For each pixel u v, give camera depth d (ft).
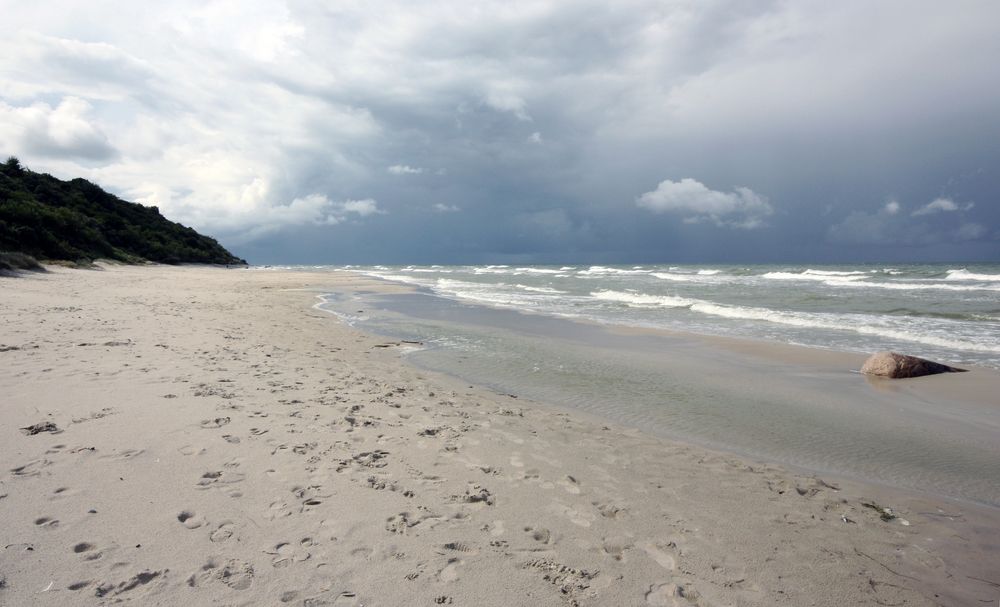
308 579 9.63
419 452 16.53
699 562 10.99
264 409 19.69
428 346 39.22
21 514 11.17
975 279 109.91
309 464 14.87
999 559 11.73
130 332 34.50
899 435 20.66
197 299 65.46
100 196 218.79
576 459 16.83
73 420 16.96
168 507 11.93
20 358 24.72
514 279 149.48
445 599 9.31
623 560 10.93
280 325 45.78
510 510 12.94
